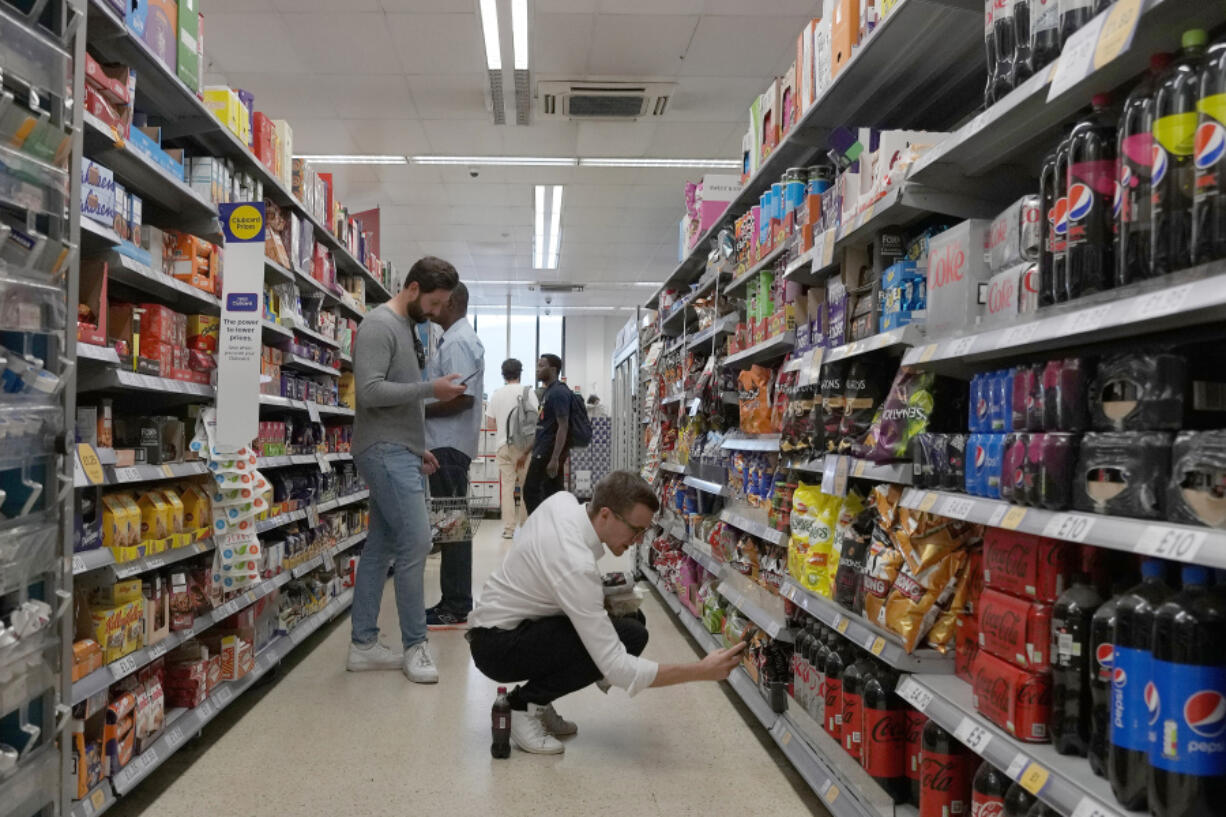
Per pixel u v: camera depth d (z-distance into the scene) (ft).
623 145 26.50
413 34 19.57
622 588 9.63
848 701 7.26
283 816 7.40
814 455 8.25
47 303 5.78
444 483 15.20
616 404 29.60
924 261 6.92
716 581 13.21
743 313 12.58
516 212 33.91
